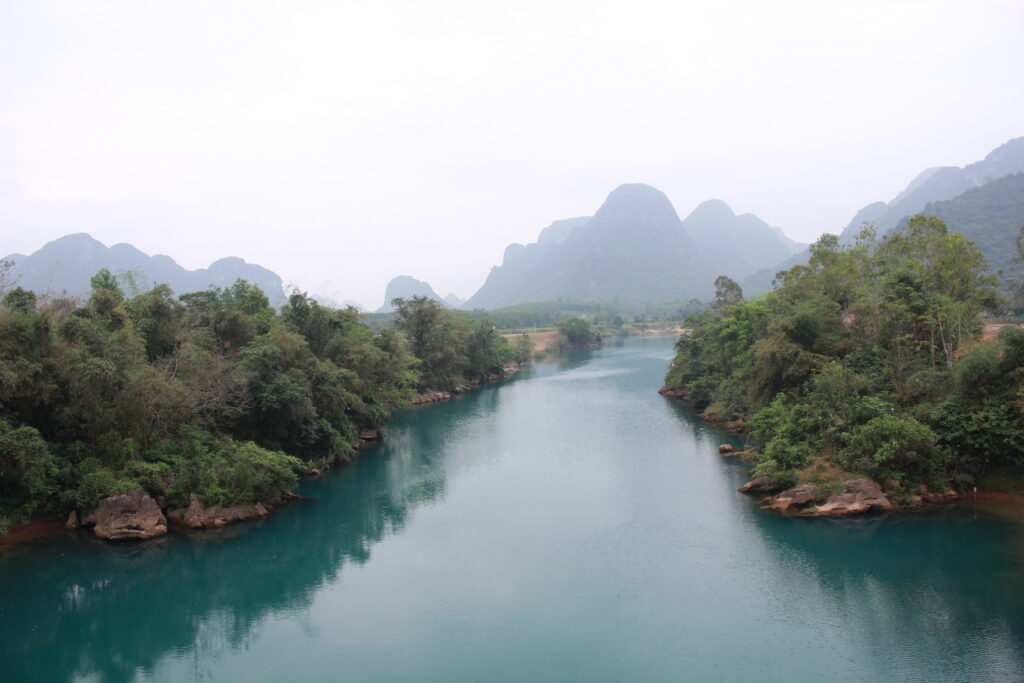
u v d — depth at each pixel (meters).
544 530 32.28
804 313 43.66
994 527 28.62
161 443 36.44
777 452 35.69
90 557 29.89
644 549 29.11
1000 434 30.61
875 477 32.47
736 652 20.28
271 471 36.62
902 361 37.44
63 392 33.41
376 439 58.22
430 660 20.62
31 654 22.28
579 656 20.45
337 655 21.27
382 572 28.06
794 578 25.42
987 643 20.11
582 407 73.19
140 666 21.31
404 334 90.19
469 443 55.16
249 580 27.78
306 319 56.12
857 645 20.36
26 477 29.34
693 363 73.06
